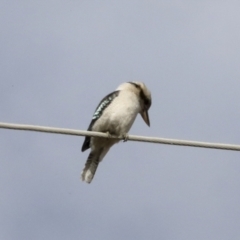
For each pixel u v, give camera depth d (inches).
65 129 496.4
